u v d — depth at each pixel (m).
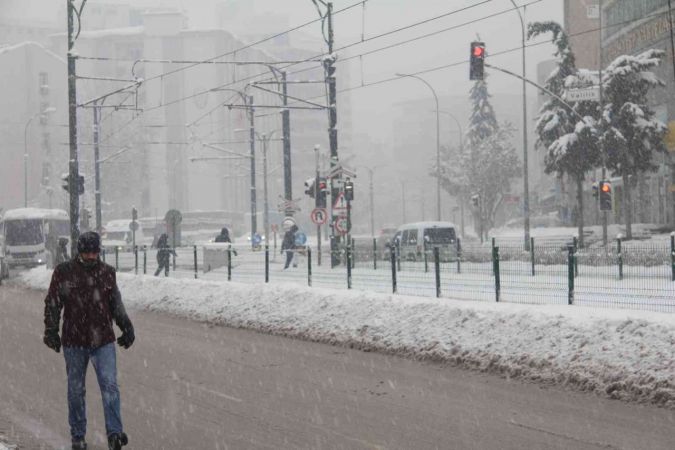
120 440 8.69
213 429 10.23
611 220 72.75
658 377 11.35
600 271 18.33
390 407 11.32
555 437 9.48
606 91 51.84
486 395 11.98
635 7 65.88
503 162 83.94
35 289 37.50
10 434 10.18
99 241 8.98
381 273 22.83
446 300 17.61
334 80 39.09
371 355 16.23
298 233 45.34
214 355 16.61
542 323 14.07
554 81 55.00
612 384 11.77
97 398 12.35
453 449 9.05
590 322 13.40
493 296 19.20
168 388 13.05
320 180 39.94
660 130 51.97
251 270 28.12
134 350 17.47
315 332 18.88
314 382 13.36
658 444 9.08
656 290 16.33
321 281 24.94
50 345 9.01
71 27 37.75
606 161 51.09
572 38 84.75
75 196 37.69
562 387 12.39
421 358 15.41
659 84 52.41
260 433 9.98
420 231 43.53
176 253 33.84
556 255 20.03
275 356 16.34
